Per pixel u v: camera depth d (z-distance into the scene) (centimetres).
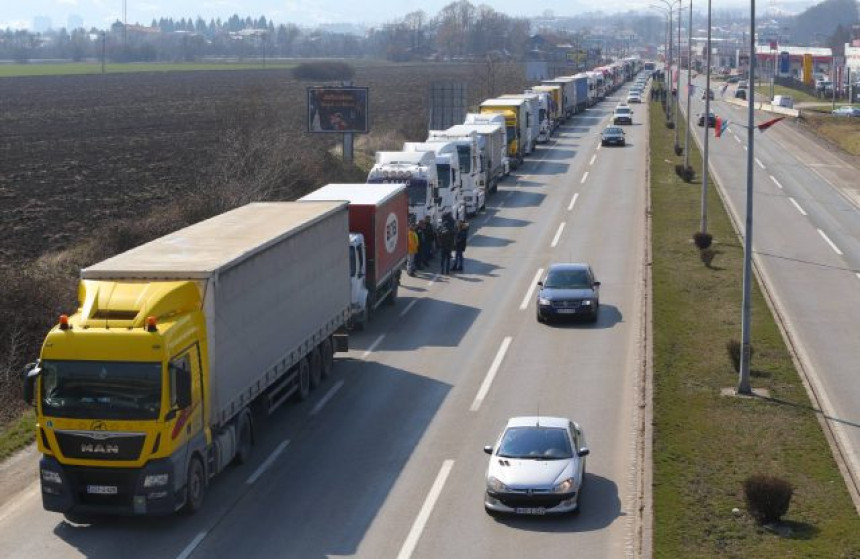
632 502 2297
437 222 5341
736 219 6203
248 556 2067
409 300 4366
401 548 2094
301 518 2253
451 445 2688
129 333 2152
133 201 6594
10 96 16925
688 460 2475
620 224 6062
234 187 5744
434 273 4906
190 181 7425
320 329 3102
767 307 4044
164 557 2067
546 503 2191
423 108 13862
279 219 3012
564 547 2078
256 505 2327
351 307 3525
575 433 2406
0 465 2589
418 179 5112
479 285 4631
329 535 2162
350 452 2650
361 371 3359
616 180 7888
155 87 19338
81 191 7012
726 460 2477
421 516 2253
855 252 5275
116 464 2153
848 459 2544
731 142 10612
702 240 5262
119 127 11662
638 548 2027
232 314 2417
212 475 2384
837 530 2080
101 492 2170
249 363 2527
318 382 3209
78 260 4634
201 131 11119
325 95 7575
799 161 9200
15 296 3631
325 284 3144
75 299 3791
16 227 5662
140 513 2156
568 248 5409
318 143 8244
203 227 2866
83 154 9150
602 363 3384
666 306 4053
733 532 2072
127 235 4875
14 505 2352
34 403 2367
